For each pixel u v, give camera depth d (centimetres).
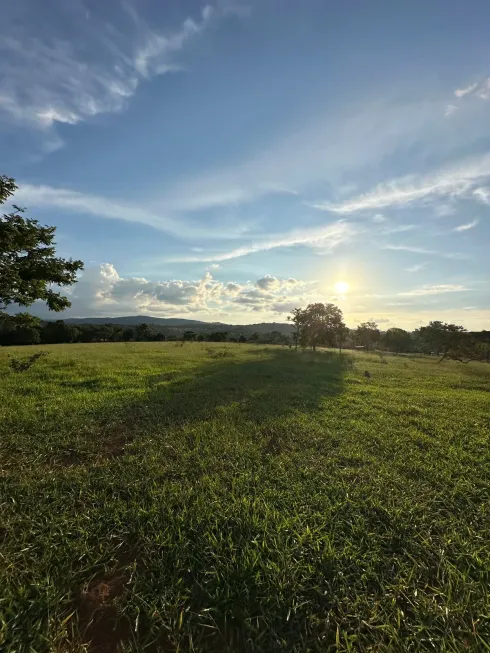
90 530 317
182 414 762
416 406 943
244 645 210
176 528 322
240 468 477
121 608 231
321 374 1684
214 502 371
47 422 662
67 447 550
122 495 397
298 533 317
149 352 2842
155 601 237
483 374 2258
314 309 4381
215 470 471
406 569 275
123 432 636
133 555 293
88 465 483
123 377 1341
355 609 236
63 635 212
